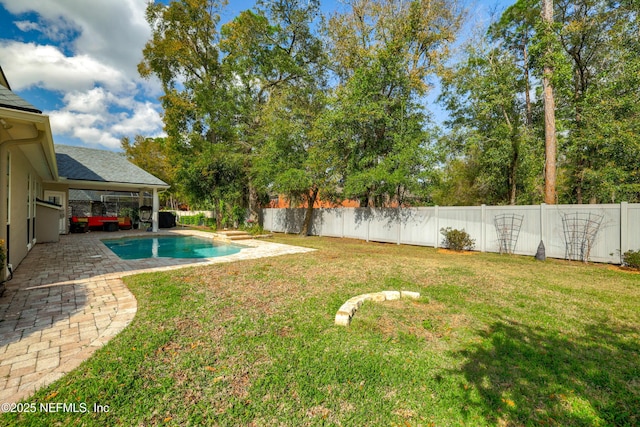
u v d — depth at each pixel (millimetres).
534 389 2498
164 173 30078
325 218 16359
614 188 11102
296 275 6254
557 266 7715
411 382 2547
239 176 19172
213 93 18391
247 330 3486
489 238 10375
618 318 4047
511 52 16000
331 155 13695
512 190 15609
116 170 16531
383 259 8352
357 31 15609
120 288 5238
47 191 14914
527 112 16484
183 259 8336
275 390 2381
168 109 18234
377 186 14586
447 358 2957
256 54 18734
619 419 2172
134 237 14617
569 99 13602
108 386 2375
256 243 12922
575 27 12586
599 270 7203
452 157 16703
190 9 17641
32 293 4918
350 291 5102
